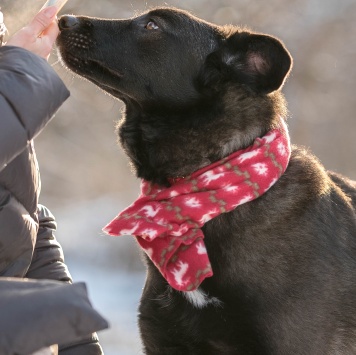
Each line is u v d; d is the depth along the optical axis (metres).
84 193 30.12
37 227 6.00
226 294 7.05
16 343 4.68
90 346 6.57
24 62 5.25
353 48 31.81
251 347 7.11
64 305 4.79
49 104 5.23
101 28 7.86
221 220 7.07
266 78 7.25
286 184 7.21
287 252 6.97
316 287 6.91
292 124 31.55
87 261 25.67
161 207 6.98
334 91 31.94
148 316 7.48
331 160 32.41
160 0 27.47
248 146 7.25
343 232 7.36
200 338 7.27
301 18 31.25
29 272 6.54
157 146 7.46
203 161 7.29
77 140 30.45
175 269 6.91
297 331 6.89
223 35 7.78
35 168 5.81
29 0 6.00
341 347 7.00
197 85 7.61
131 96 7.76
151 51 7.78
